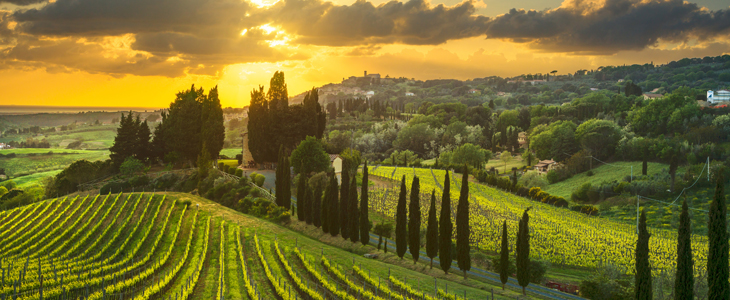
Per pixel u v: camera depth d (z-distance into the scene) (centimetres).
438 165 16175
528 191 12762
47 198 10219
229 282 4838
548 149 18662
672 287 5406
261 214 8106
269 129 11988
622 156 16588
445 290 4678
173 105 12788
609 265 5856
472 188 12600
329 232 7206
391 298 4406
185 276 4966
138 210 7819
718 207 3678
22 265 5162
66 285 4319
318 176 9500
